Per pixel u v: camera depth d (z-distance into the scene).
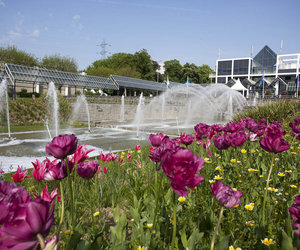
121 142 10.16
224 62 68.81
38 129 15.88
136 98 29.17
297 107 10.69
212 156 3.60
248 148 4.26
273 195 2.30
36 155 7.78
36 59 48.47
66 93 39.69
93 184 2.97
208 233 1.67
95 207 2.54
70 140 1.38
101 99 26.08
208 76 80.44
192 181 1.01
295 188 2.49
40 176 1.60
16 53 44.12
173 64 79.69
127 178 3.46
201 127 3.26
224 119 25.81
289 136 5.47
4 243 0.63
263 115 10.51
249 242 1.57
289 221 1.55
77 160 1.94
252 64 66.44
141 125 19.95
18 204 0.69
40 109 19.55
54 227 2.19
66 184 2.78
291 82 51.44
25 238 0.65
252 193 2.36
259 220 1.76
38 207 0.67
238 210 1.93
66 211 2.14
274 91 48.03
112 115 25.23
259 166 3.26
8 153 8.09
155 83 48.19
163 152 1.23
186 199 2.23
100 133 13.95
